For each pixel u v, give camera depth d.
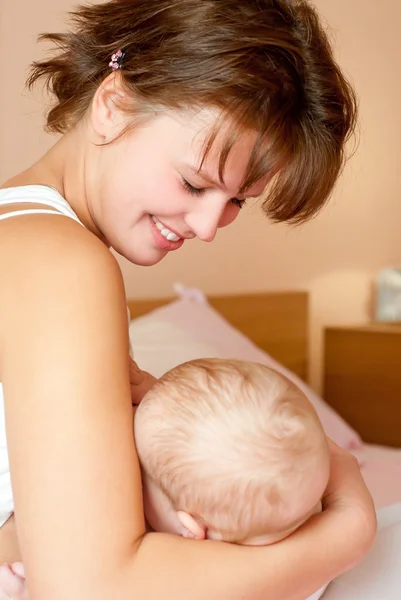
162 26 0.85
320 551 0.78
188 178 0.84
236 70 0.80
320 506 0.86
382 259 3.40
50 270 0.71
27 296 0.70
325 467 0.80
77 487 0.67
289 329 2.96
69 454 0.67
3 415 0.80
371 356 2.96
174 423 0.81
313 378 3.21
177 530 0.82
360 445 2.48
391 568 1.11
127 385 0.73
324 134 0.89
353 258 3.30
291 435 0.79
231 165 0.83
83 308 0.70
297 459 0.78
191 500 0.79
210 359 0.90
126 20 0.90
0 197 0.87
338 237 3.24
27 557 0.68
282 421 0.80
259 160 0.84
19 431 0.68
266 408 0.81
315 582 0.78
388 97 3.34
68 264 0.71
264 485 0.77
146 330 2.18
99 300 0.71
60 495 0.67
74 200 0.93
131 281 2.52
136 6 0.90
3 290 0.72
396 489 1.85
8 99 2.11
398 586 1.07
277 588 0.75
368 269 3.36
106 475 0.68
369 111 3.27
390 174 3.39
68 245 0.73
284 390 0.84
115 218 0.90
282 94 0.83
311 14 0.91
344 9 3.12
